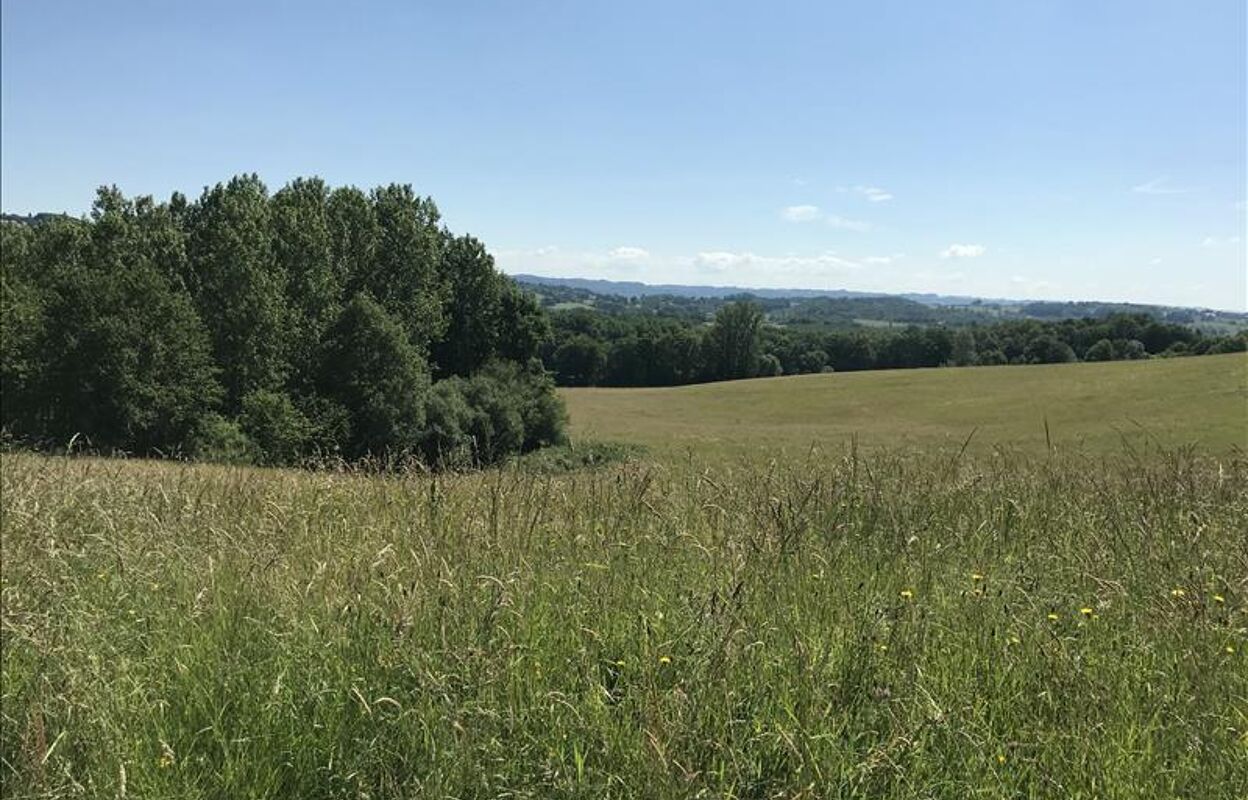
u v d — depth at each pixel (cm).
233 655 320
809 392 7638
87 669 297
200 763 265
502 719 272
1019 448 819
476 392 5319
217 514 523
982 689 297
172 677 309
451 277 6494
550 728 276
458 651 294
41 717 271
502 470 630
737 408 7181
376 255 6125
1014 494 591
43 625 323
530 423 5450
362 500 552
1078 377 6588
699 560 418
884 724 274
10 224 5644
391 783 253
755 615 335
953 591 380
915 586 388
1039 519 522
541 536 450
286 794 260
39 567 393
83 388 4278
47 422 4328
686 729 258
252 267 5109
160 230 5434
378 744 268
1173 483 573
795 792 241
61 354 4325
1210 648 304
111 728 270
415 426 4900
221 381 5038
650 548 439
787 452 760
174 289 5250
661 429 5934
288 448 4284
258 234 5247
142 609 366
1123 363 7131
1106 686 286
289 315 5259
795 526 444
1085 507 546
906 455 718
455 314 6506
